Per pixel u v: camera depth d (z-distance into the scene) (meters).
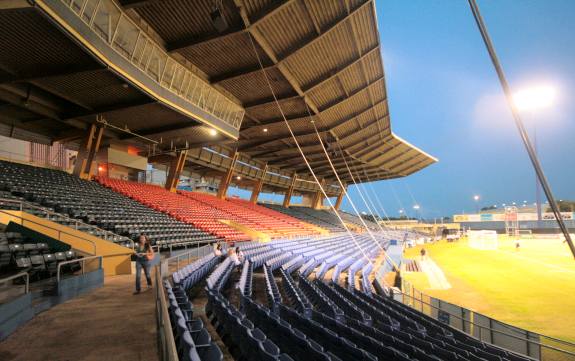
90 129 22.38
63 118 19.86
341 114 31.34
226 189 38.66
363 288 18.25
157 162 32.88
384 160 53.50
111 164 27.36
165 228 20.19
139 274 9.78
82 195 19.23
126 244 15.20
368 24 20.58
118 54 13.98
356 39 21.14
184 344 3.96
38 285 8.74
